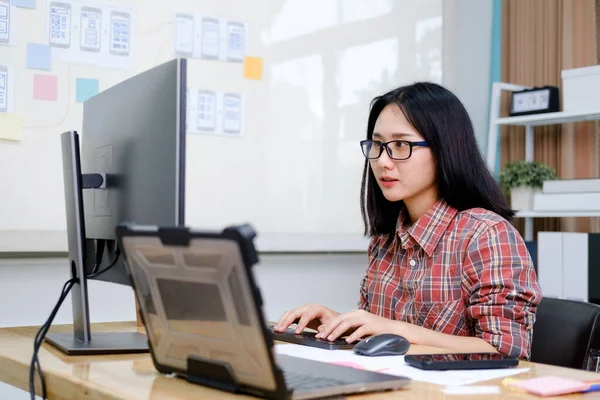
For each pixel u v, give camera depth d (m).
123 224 0.90
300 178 2.72
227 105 2.55
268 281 2.67
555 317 1.47
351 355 1.16
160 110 1.10
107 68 2.33
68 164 1.29
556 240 2.69
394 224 1.68
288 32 2.69
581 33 2.92
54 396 1.01
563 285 2.67
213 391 0.87
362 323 1.29
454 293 1.48
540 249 2.74
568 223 3.00
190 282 0.83
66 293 1.26
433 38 3.07
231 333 0.81
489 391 0.90
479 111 3.25
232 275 0.77
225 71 2.55
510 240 1.42
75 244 1.29
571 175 2.95
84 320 1.30
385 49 2.93
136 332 1.50
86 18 2.29
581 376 1.03
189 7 2.47
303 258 2.75
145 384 0.92
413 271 1.55
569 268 2.65
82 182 1.28
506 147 3.20
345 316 1.31
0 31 2.14
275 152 2.66
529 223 3.01
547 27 3.03
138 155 1.17
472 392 0.89
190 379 0.92
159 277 0.87
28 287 2.21
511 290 1.35
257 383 0.81
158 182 1.10
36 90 2.21
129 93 1.23
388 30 2.94
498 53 3.29
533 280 1.40
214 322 0.82
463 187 1.51
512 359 1.09
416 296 1.52
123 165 1.22
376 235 1.71
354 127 2.85
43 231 2.20
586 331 1.41
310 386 0.83
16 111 2.17
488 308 1.34
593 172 2.91
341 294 2.86
